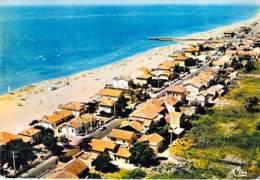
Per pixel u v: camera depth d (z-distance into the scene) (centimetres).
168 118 9225
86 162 7269
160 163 7256
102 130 9075
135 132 8438
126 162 7362
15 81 14550
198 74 13750
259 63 15450
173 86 12056
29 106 11388
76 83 14362
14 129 9319
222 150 7725
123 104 10294
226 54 16562
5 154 6969
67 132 8862
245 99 10650
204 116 9744
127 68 17075
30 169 7025
